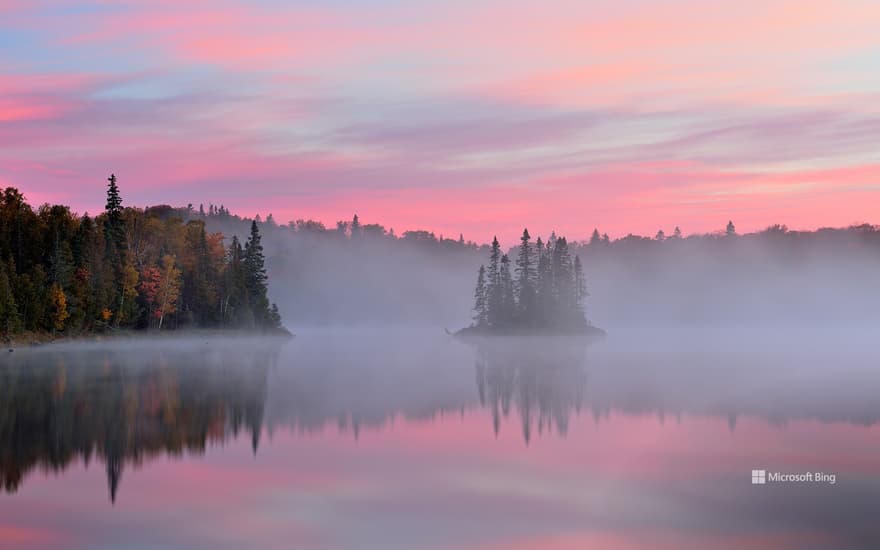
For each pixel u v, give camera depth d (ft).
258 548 63.62
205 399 158.71
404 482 85.15
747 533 64.03
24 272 385.70
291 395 166.40
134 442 110.01
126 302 413.59
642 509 71.82
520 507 74.23
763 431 107.14
